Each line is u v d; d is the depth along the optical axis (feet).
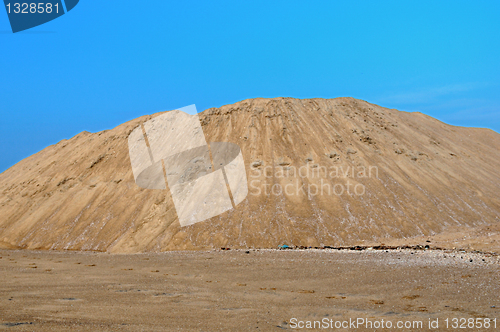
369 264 57.82
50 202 154.30
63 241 130.11
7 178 199.31
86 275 53.62
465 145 188.24
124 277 51.65
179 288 43.60
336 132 167.12
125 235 123.85
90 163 169.68
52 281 48.08
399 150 161.07
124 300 37.27
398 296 38.11
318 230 113.70
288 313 32.78
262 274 52.39
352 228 114.73
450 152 172.55
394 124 186.29
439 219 122.21
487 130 213.46
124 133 181.47
